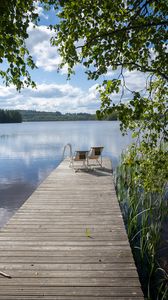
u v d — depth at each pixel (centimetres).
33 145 2825
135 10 321
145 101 322
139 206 767
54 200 655
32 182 1238
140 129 372
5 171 1499
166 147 454
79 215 543
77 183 841
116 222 503
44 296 286
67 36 347
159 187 424
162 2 313
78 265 347
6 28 231
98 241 420
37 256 370
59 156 2055
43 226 484
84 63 316
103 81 294
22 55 296
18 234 446
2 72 286
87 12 324
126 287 301
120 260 360
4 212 839
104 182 852
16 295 288
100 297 285
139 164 393
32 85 292
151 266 456
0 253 378
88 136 3884
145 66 334
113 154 2016
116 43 308
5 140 3466
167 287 416
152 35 315
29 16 269
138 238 605
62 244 408
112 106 296
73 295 288
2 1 218
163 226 642
